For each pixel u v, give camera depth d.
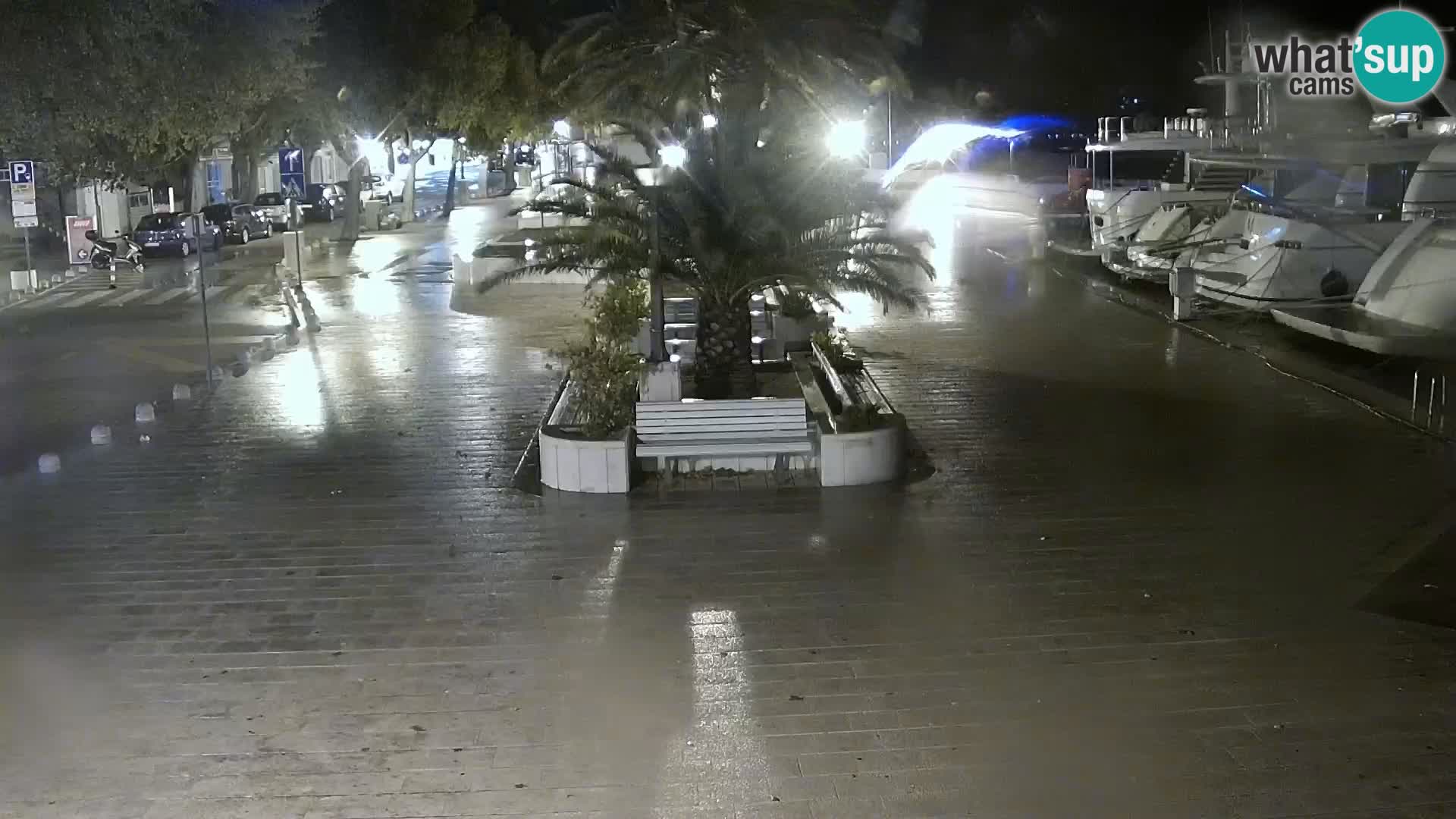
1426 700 6.39
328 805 5.50
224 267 30.41
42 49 15.47
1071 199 36.03
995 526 9.38
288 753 5.98
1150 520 9.47
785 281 12.22
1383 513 9.53
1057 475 10.75
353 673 6.90
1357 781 5.60
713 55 22.27
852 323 19.38
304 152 43.53
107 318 21.39
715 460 10.95
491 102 36.69
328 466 11.38
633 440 10.83
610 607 7.86
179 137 23.58
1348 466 10.90
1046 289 23.31
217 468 11.39
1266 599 7.83
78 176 26.80
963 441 11.97
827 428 10.91
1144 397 13.80
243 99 22.42
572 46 27.16
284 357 17.11
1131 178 33.09
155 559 8.89
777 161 11.91
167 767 5.86
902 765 5.80
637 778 5.71
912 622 7.54
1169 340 17.53
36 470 11.37
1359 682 6.62
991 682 6.67
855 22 23.92
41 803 5.55
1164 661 6.92
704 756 5.91
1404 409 12.97
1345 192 19.97
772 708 6.41
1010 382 14.73
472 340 18.30
